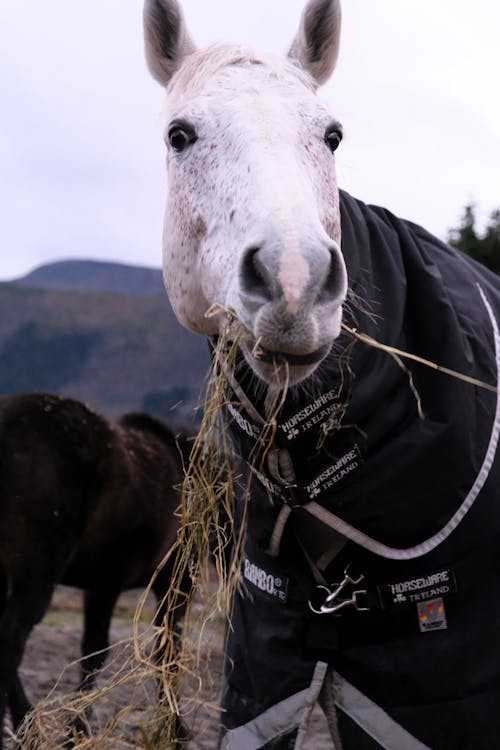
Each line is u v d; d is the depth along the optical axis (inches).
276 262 65.5
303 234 66.5
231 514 80.7
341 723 79.4
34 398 183.9
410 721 76.5
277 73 81.9
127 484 191.8
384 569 78.2
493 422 79.0
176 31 97.0
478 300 85.8
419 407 73.6
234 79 80.7
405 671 76.7
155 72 98.0
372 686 77.8
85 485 182.7
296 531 81.6
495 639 76.5
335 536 79.7
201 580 82.5
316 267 65.5
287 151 74.1
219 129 77.5
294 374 69.7
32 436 177.0
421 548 76.5
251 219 70.5
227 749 84.5
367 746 77.9
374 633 78.4
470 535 76.6
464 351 79.4
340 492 76.6
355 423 76.0
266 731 81.3
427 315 81.0
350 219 84.0
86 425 185.6
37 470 174.7
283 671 80.2
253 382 78.7
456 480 76.0
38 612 170.6
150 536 199.0
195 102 80.4
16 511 171.8
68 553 178.1
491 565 77.5
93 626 195.6
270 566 82.8
